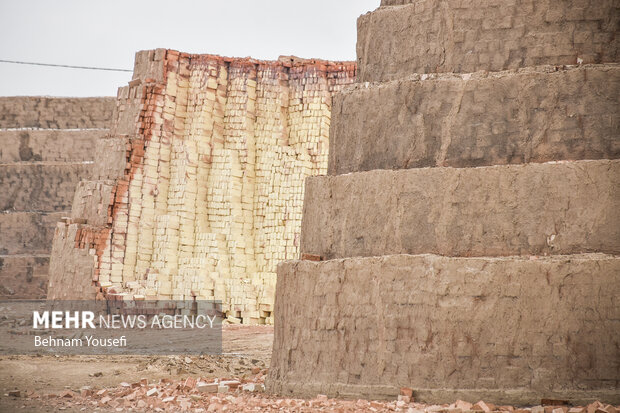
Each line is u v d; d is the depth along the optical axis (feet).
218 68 138.82
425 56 55.36
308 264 52.37
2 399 52.21
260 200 133.59
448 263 47.09
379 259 49.08
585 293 45.44
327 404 47.09
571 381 45.14
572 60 52.26
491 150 51.11
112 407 49.70
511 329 45.85
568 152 49.90
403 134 53.47
